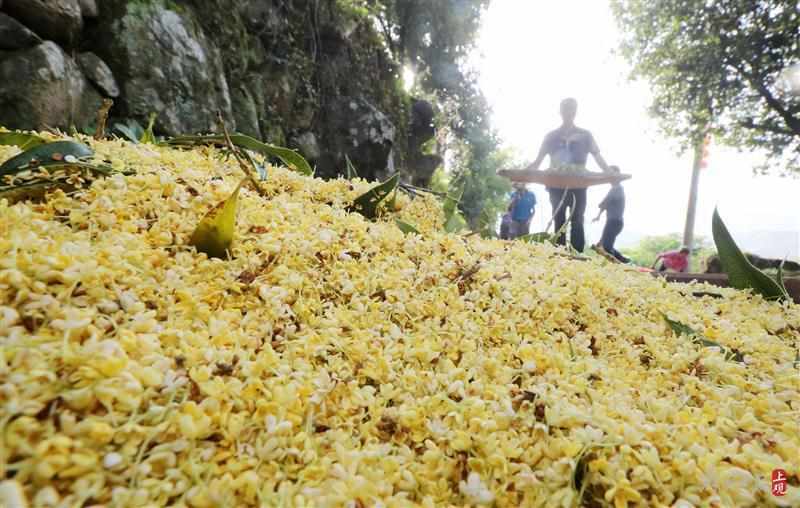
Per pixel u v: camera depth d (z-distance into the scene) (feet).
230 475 1.89
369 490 2.02
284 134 25.72
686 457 2.23
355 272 3.84
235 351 2.47
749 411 2.82
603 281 4.80
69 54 15.21
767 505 2.07
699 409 2.80
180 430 1.91
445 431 2.43
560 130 19.21
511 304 3.96
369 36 34.53
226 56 22.02
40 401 1.69
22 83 13.09
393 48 41.29
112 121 16.07
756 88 44.04
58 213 3.30
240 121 22.12
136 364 1.97
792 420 2.77
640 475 2.09
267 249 3.57
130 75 16.58
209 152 5.59
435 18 45.03
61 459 1.57
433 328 3.46
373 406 2.60
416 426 2.51
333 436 2.34
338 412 2.52
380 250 4.47
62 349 1.84
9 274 2.12
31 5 13.75
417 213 6.36
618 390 2.93
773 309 5.01
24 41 13.44
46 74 13.53
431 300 3.82
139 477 1.73
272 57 25.36
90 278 2.44
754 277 5.51
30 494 1.55
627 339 3.95
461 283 4.15
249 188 4.91
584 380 2.92
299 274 3.57
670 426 2.50
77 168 3.65
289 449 2.10
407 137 40.93
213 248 3.41
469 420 2.50
